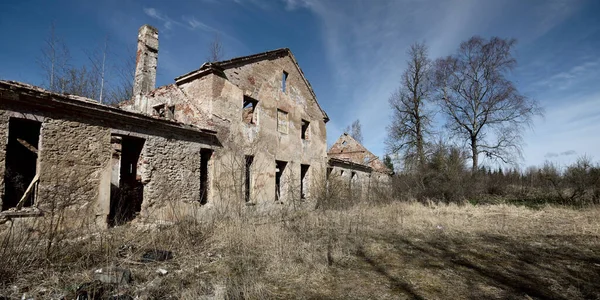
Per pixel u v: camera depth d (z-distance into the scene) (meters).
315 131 19.33
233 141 12.89
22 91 6.93
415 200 19.52
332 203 14.37
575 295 4.97
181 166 10.77
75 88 20.59
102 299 4.05
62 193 7.11
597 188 17.59
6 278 4.39
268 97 15.32
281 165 16.59
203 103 12.45
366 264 6.44
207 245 7.07
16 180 7.55
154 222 8.80
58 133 7.73
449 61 29.98
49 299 3.95
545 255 7.48
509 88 27.02
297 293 4.79
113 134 8.93
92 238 6.31
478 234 10.08
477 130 29.34
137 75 14.50
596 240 9.15
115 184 10.97
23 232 5.54
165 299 4.28
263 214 11.92
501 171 29.22
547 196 20.98
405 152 28.84
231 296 4.43
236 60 13.43
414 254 7.35
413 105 30.16
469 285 5.33
